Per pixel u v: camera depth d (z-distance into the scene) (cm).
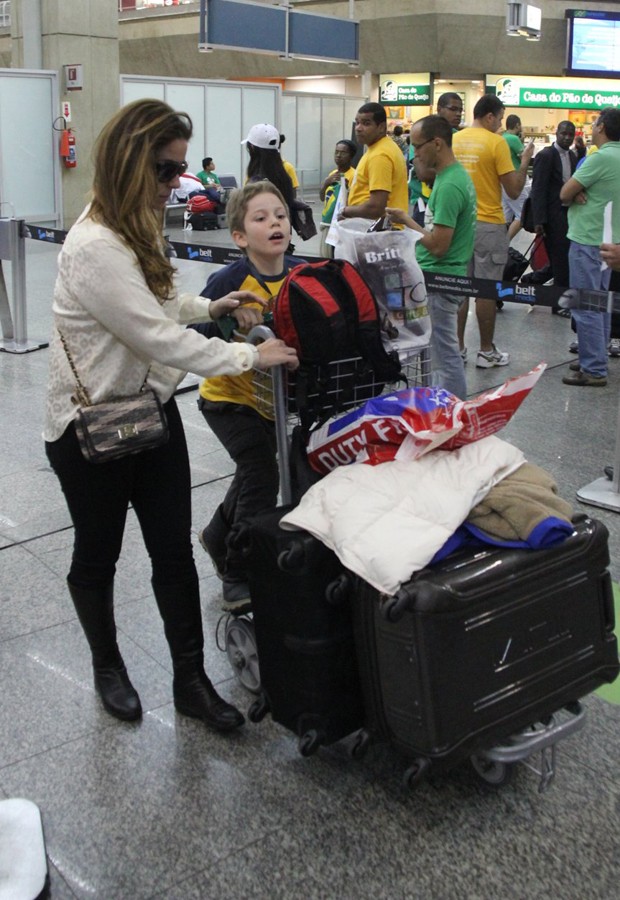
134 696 291
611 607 254
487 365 695
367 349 271
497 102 679
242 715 284
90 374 248
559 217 773
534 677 236
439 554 227
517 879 225
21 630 340
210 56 2947
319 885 224
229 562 281
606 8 2770
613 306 468
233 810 249
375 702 236
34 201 1566
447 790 256
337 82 2888
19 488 472
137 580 376
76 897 221
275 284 307
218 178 1862
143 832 241
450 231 527
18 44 1684
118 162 235
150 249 242
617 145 615
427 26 2595
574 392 636
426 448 243
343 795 254
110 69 1605
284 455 271
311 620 238
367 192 638
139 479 272
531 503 234
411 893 221
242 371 248
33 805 247
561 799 253
